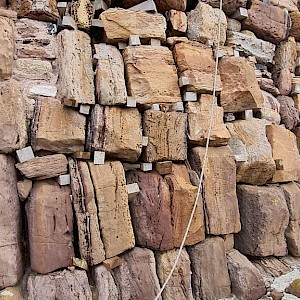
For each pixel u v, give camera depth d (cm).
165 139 288
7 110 247
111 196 262
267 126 346
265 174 331
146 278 262
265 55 379
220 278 285
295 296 280
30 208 248
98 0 301
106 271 254
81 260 250
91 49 284
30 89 263
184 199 279
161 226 272
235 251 307
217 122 312
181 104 300
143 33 296
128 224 268
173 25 317
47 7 273
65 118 259
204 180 296
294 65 409
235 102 332
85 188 253
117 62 283
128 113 278
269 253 315
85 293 242
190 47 312
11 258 240
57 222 247
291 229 332
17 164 248
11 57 261
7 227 241
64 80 261
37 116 253
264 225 311
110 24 290
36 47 272
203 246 287
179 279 271
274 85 391
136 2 312
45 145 252
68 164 260
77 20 282
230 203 304
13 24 269
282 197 326
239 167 321
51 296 236
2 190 241
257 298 283
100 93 268
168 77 298
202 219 288
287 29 394
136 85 285
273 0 394
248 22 366
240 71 332
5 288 238
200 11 327
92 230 252
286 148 350
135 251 271
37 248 243
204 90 310
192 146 307
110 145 267
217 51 309
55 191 252
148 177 284
